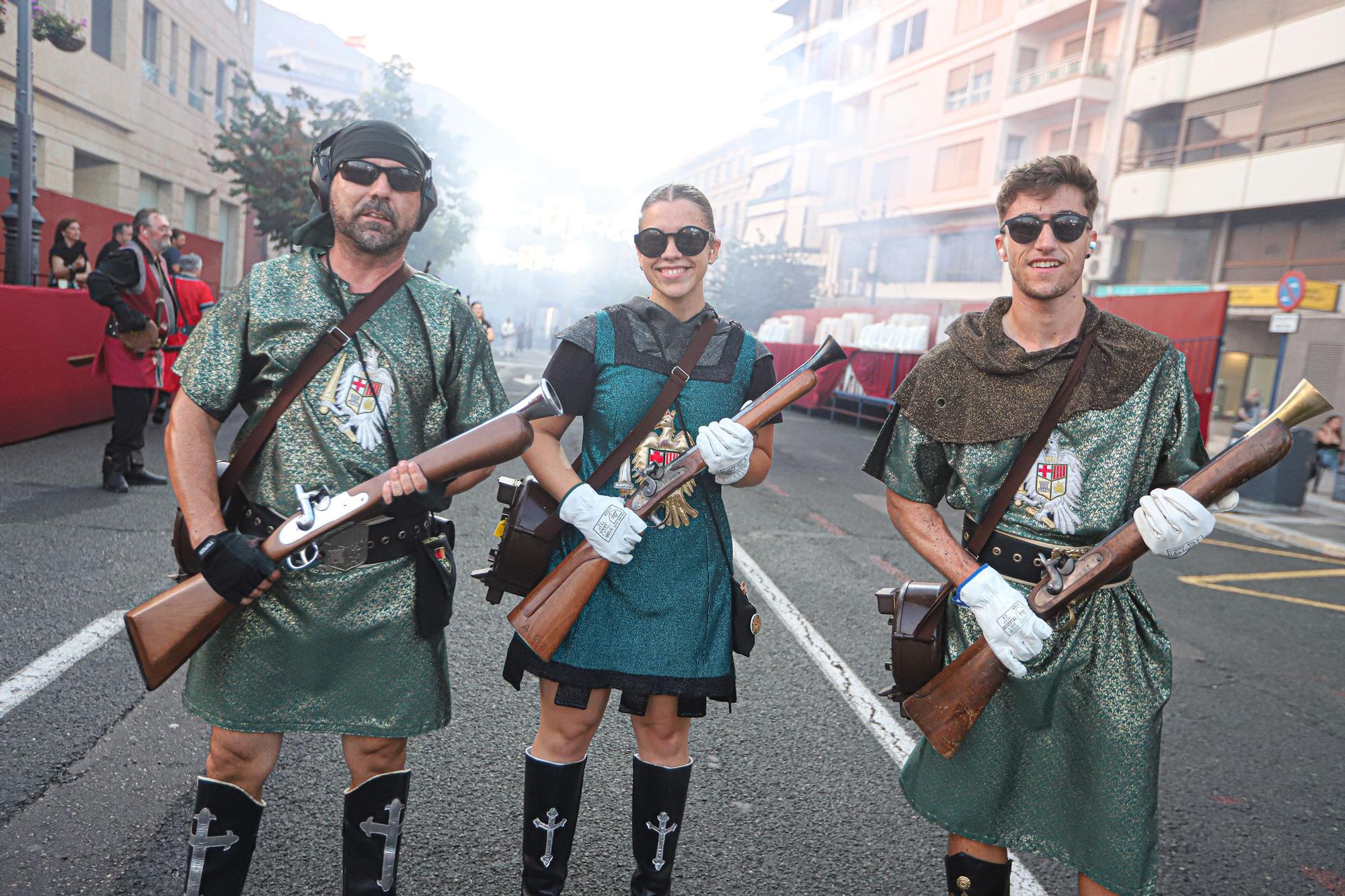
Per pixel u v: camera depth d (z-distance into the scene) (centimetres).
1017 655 160
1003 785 175
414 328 174
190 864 166
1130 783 165
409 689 173
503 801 252
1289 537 903
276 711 167
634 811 206
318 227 176
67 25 960
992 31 2720
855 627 438
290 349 165
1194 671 425
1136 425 167
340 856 218
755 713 329
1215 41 2064
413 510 170
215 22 2159
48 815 227
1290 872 252
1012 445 173
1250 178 1953
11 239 921
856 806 267
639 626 194
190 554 165
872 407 1580
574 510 180
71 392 809
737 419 188
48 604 365
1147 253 2239
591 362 198
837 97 3569
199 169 2100
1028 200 170
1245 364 1984
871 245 3284
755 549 585
